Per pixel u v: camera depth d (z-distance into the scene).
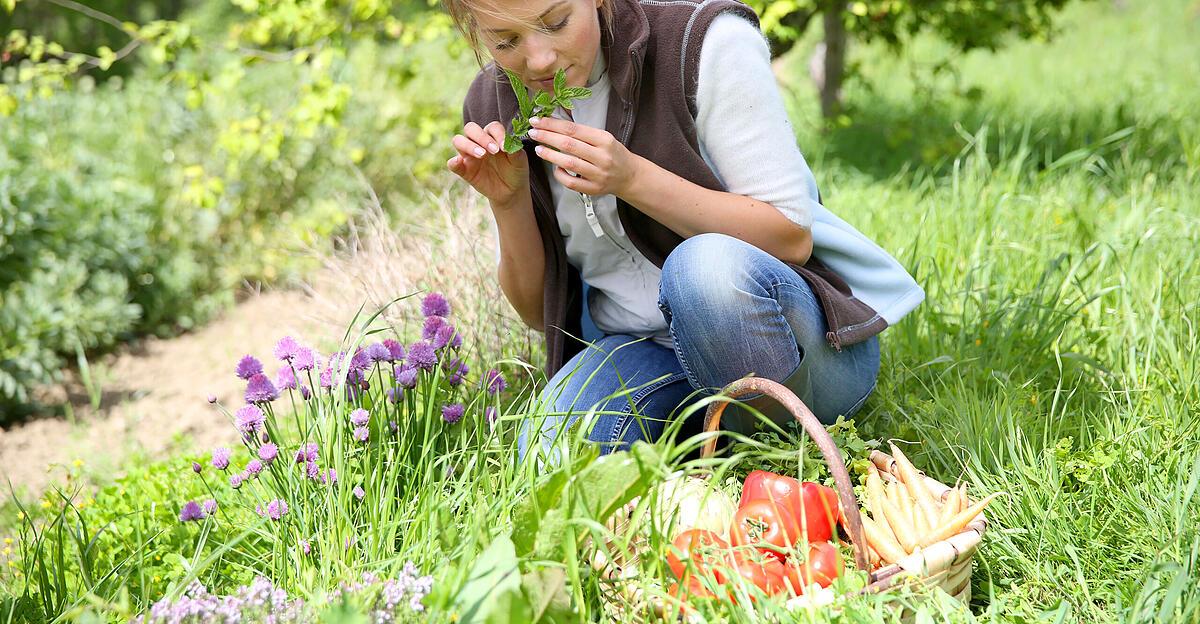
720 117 2.09
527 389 2.81
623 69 2.08
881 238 3.61
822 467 2.14
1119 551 1.99
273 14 5.01
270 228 5.88
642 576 1.73
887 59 8.79
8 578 2.47
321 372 2.29
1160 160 4.79
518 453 2.10
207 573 2.16
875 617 1.64
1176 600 1.66
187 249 5.73
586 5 1.98
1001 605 1.80
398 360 2.28
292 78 6.55
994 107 6.66
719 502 2.01
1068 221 3.63
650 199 2.05
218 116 6.14
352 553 2.00
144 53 8.16
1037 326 2.88
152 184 5.94
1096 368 2.60
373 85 6.41
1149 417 2.38
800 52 9.31
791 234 2.12
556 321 2.45
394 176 5.99
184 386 4.65
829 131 5.84
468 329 3.10
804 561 1.78
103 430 4.29
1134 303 2.93
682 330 2.11
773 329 2.08
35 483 3.79
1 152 5.34
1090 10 12.18
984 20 5.69
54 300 4.94
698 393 2.27
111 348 5.25
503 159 2.20
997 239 3.43
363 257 3.71
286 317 5.04
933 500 1.99
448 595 1.60
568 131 1.97
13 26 10.84
